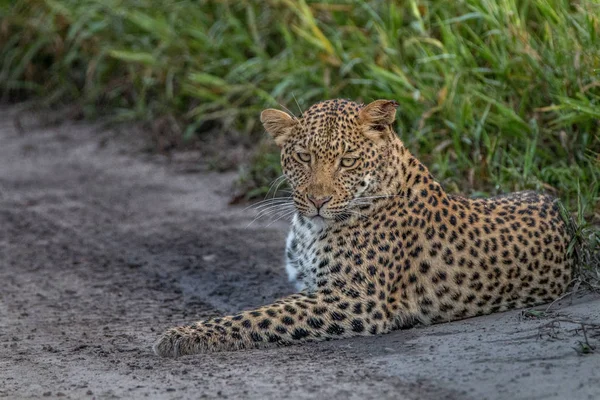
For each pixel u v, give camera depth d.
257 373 7.97
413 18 14.81
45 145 18.09
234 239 12.95
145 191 15.34
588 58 12.04
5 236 13.72
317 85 15.43
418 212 9.30
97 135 18.30
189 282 11.44
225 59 16.92
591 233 10.40
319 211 9.09
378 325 8.97
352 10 15.73
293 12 16.44
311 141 9.19
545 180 12.02
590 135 11.98
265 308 8.93
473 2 13.34
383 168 9.23
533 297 9.43
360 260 9.09
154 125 17.38
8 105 20.59
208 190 15.09
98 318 10.26
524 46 12.67
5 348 9.30
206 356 8.59
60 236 13.59
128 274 11.87
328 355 8.40
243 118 16.78
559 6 12.80
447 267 9.23
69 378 8.23
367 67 14.80
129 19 18.48
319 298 9.02
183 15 17.95
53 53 20.06
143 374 8.18
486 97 12.63
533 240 9.43
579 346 7.76
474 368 7.58
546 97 12.56
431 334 8.82
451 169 12.84
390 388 7.35
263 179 14.51
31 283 11.70
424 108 13.59
